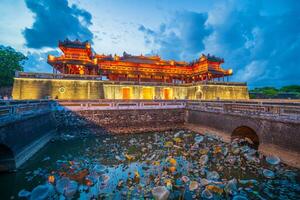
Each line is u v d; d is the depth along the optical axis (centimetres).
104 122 1964
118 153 1317
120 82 3052
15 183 884
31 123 1259
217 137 1725
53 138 1697
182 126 2345
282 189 817
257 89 4897
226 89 3394
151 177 917
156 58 4409
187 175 945
